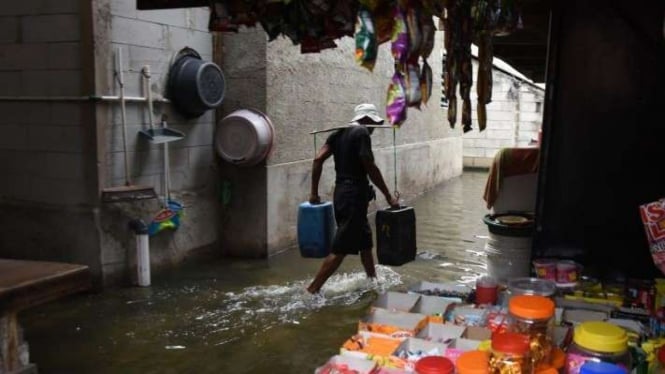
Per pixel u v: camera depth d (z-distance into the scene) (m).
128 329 4.13
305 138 6.59
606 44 3.27
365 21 1.95
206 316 4.38
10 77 4.92
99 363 3.60
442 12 2.33
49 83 4.79
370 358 2.13
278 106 6.02
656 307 2.62
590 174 3.38
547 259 3.34
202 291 4.95
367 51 1.94
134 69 4.98
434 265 5.83
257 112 5.74
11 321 2.91
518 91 13.91
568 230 3.45
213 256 6.02
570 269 3.06
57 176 4.87
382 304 2.88
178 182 5.57
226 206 6.05
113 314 4.41
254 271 5.55
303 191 6.61
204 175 5.88
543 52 6.34
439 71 11.19
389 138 8.88
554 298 2.69
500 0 2.96
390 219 4.82
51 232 4.95
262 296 4.82
